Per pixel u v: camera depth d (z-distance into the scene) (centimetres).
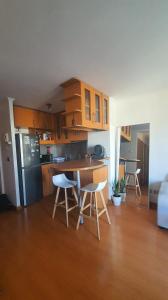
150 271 160
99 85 255
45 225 255
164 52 166
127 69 203
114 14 116
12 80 224
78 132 396
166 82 249
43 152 450
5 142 334
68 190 373
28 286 147
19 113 359
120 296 135
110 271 161
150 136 316
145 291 139
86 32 133
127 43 150
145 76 226
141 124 327
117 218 269
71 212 302
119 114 351
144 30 133
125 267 165
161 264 168
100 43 149
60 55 167
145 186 327
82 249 195
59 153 482
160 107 302
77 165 244
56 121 443
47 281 152
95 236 221
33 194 350
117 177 358
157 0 105
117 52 165
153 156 315
